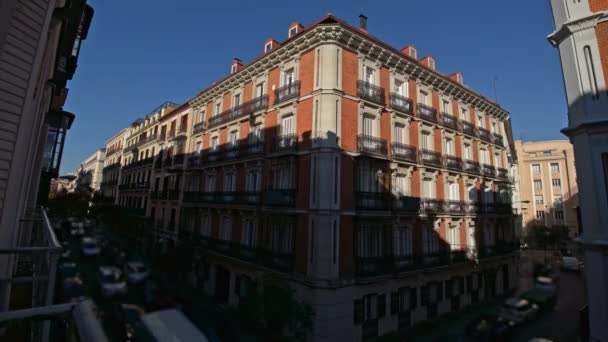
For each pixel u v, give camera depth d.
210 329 14.26
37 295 5.61
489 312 15.60
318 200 13.80
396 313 15.40
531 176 50.88
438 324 16.38
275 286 12.66
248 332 14.45
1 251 3.97
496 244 23.30
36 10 6.11
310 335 12.79
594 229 7.78
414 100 19.00
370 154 15.40
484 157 24.45
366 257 14.77
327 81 14.80
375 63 17.02
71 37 10.77
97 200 39.00
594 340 7.64
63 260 16.72
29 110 6.54
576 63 8.43
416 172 18.16
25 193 8.58
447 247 19.05
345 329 13.21
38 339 4.00
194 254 20.92
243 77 20.78
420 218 17.77
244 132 19.89
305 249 14.03
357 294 13.93
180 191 26.94
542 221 48.44
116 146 53.47
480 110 25.00
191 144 26.48
